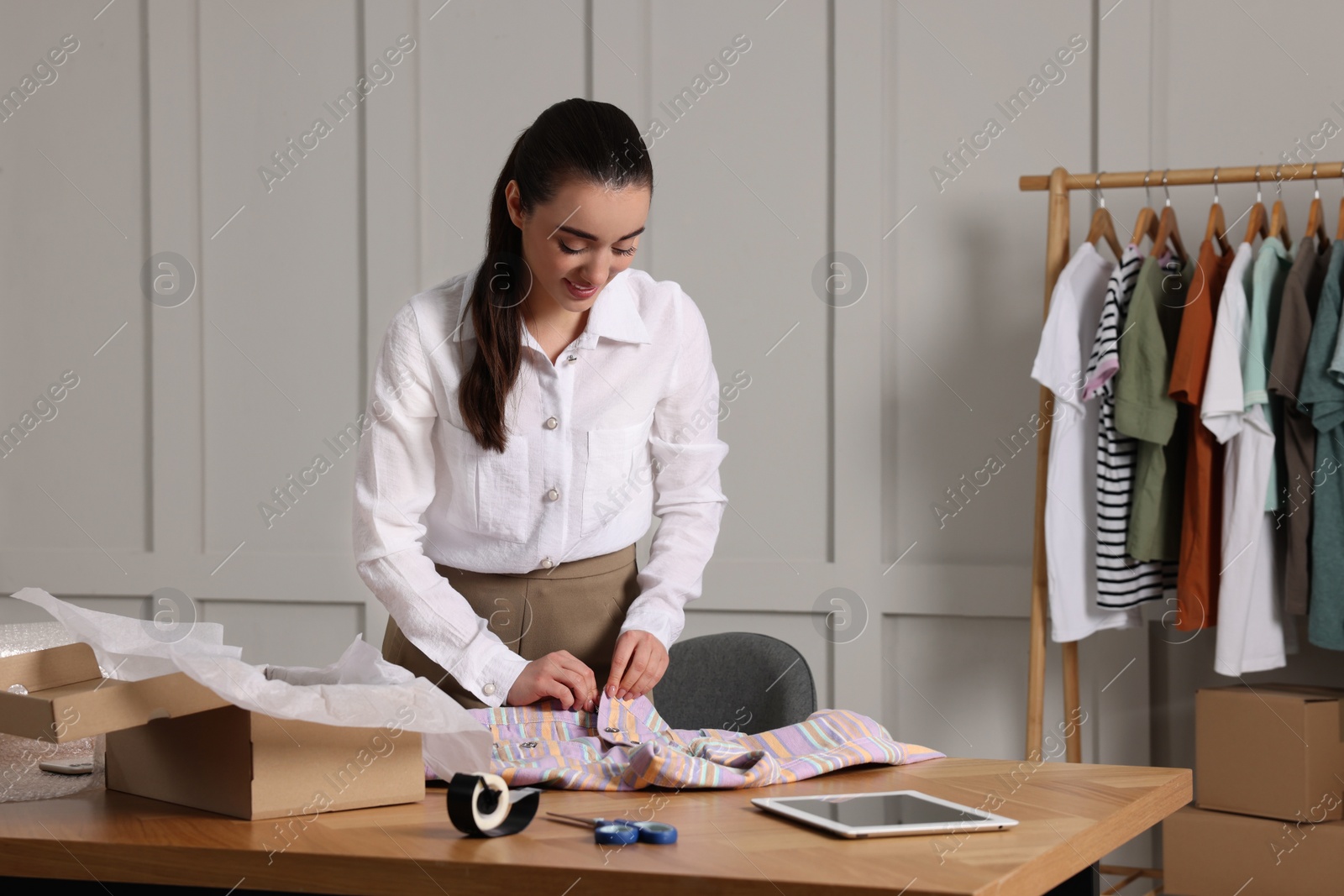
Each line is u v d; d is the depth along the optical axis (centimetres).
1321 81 284
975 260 305
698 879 94
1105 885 288
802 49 314
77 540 351
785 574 314
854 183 311
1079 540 271
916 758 144
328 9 339
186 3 345
